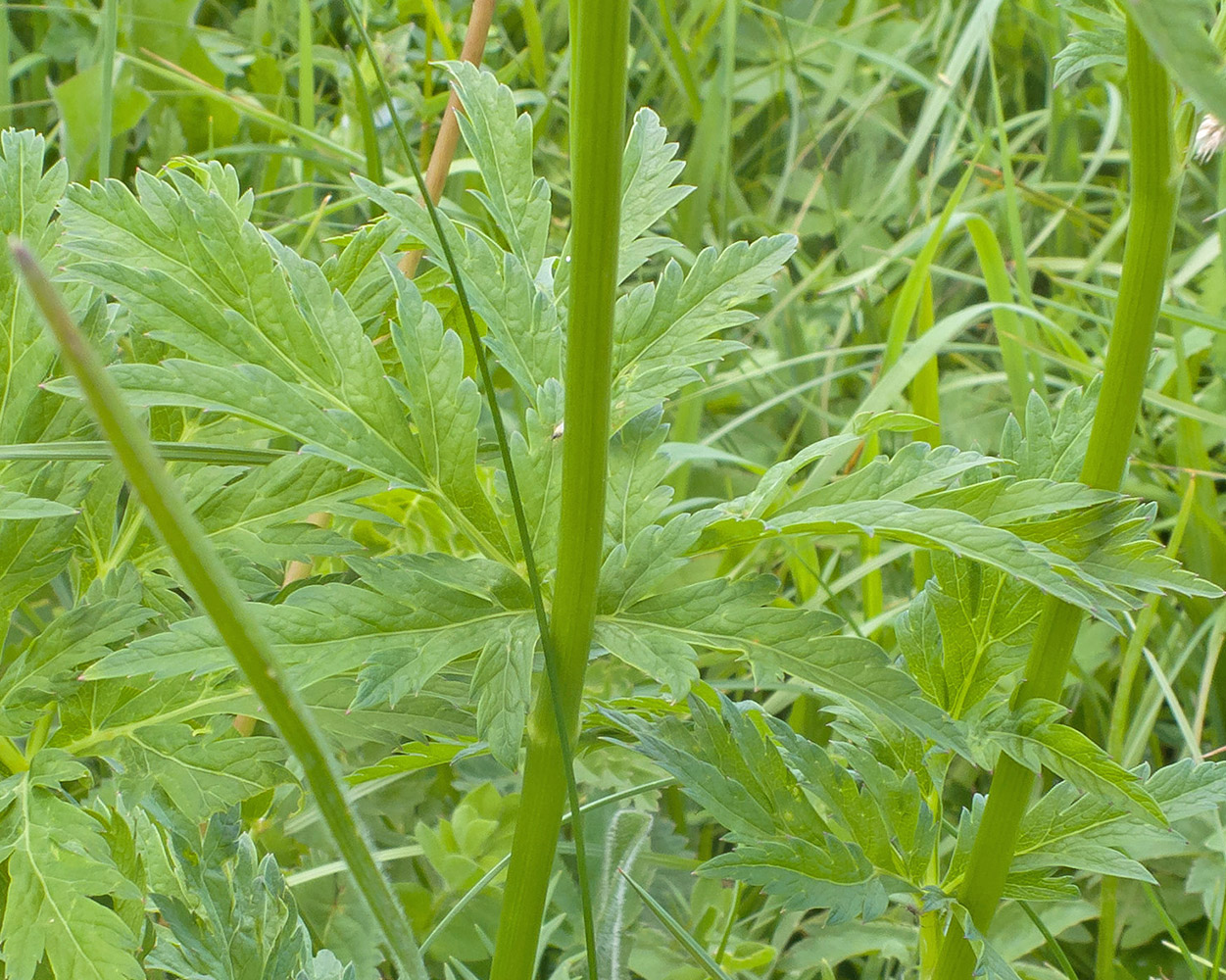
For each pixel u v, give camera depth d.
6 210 0.96
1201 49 0.65
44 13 1.85
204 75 1.73
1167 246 0.89
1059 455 0.95
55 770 0.93
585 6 0.83
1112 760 0.91
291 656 0.88
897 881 0.93
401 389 0.90
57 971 0.91
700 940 1.09
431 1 1.59
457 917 1.09
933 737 0.88
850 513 0.89
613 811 1.11
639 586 0.90
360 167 1.53
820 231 2.10
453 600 0.90
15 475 0.95
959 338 1.97
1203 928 1.15
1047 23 1.94
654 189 0.95
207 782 0.95
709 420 1.77
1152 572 0.91
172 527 0.73
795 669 0.89
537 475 0.91
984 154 2.05
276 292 0.90
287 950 0.92
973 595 0.94
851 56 2.13
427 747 0.91
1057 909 1.11
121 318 0.98
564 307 0.95
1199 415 1.33
